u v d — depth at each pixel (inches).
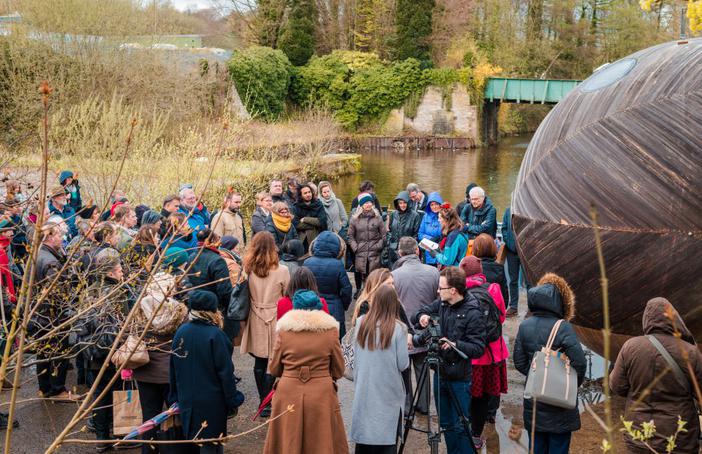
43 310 220.1
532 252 254.5
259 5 2046.0
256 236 248.8
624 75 251.9
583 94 261.9
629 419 173.6
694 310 222.2
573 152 246.7
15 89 823.7
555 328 186.9
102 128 486.9
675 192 221.0
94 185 479.8
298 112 1996.8
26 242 290.8
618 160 233.6
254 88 1764.3
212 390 191.3
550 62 2207.2
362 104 2046.0
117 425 209.6
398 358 192.1
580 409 254.5
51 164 458.3
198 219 336.2
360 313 216.8
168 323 203.6
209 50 1729.8
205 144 553.6
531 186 260.4
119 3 1064.2
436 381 208.5
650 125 231.1
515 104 2474.2
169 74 1104.8
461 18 2082.9
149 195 489.1
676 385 167.2
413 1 2022.6
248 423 249.1
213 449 191.6
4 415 247.3
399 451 206.8
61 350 251.4
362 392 192.5
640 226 225.5
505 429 241.9
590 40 2207.2
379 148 2017.7
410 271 244.8
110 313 205.0
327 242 266.4
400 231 386.3
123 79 1048.2
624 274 229.5
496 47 2185.0
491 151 1950.1
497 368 226.7
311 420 180.4
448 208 322.0
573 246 239.1
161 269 225.3
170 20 1250.6
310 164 1035.9
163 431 200.1
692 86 229.9
